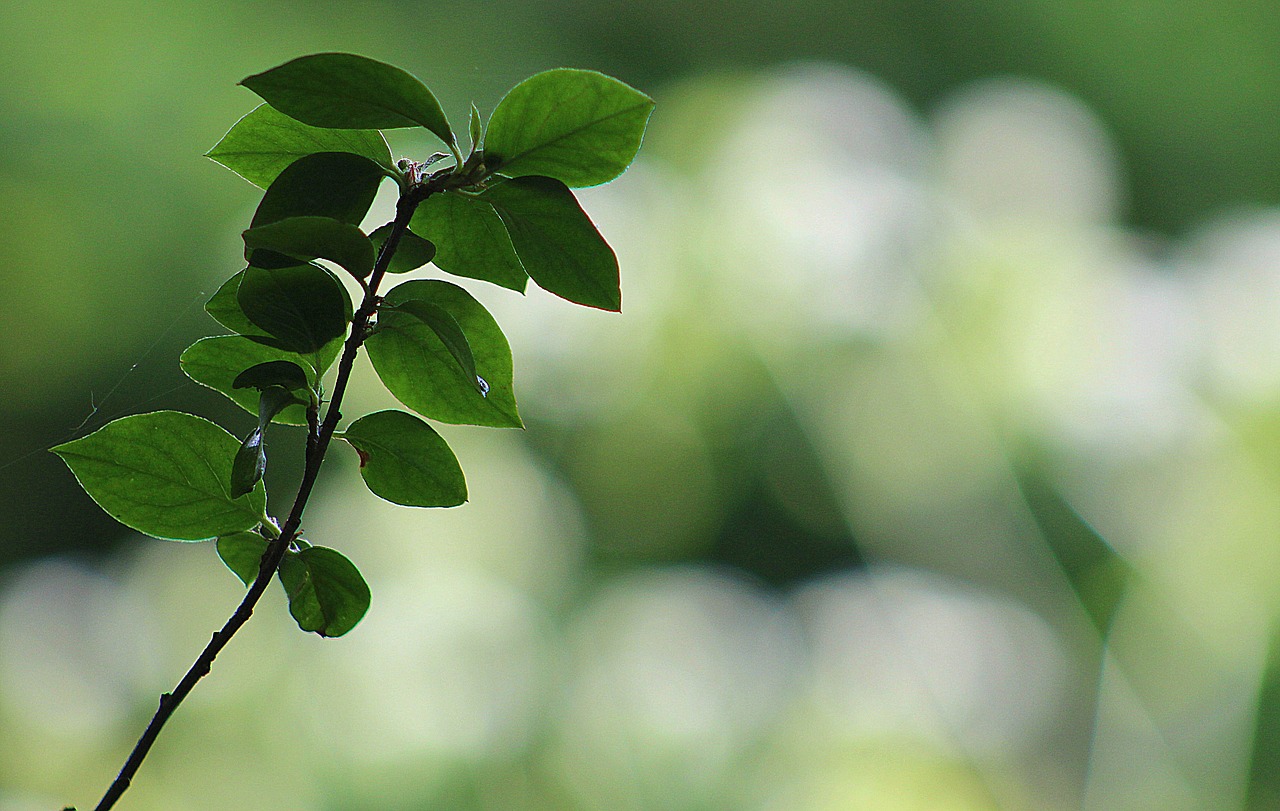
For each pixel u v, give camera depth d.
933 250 4.31
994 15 6.59
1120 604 4.34
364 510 4.25
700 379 4.67
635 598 4.82
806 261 4.32
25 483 5.19
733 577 5.36
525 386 4.73
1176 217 6.79
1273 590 4.05
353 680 3.85
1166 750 4.12
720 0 6.31
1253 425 4.08
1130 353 4.20
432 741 3.79
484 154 1.01
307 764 3.72
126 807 3.67
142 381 5.29
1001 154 4.71
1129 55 6.67
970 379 4.28
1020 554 4.41
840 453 4.62
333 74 1.00
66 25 5.23
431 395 1.03
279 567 1.02
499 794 3.85
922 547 4.63
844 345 4.41
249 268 1.01
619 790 4.00
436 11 5.89
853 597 4.70
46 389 5.32
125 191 5.32
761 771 4.11
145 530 1.03
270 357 1.03
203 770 3.73
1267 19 6.55
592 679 4.32
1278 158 6.70
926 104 6.55
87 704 3.96
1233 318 4.18
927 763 4.03
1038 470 4.34
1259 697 4.02
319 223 0.99
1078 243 4.46
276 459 4.61
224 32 5.47
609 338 4.59
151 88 5.35
